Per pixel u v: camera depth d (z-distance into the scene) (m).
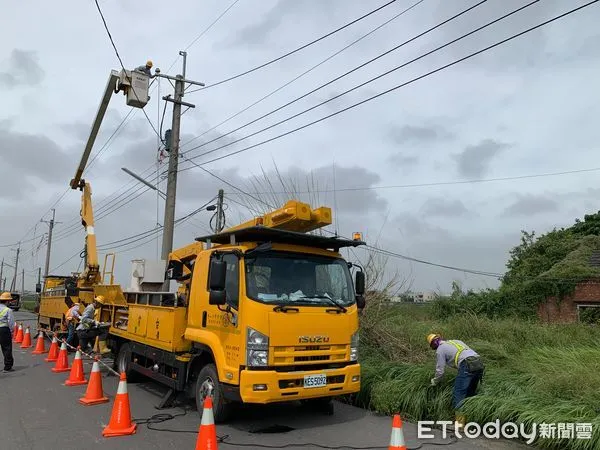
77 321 14.99
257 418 7.48
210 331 7.16
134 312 10.04
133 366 10.08
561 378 6.86
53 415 7.64
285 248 7.09
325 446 6.17
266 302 6.46
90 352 13.07
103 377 11.27
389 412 7.88
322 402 7.98
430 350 10.60
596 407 6.13
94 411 7.90
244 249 6.75
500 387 7.38
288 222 7.50
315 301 6.90
